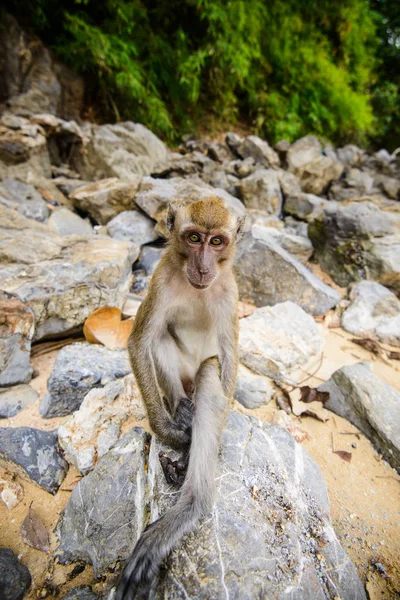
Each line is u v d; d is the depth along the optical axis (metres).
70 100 1.36
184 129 1.61
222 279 0.48
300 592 0.32
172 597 0.31
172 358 0.49
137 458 0.43
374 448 0.51
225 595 0.30
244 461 0.41
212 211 0.44
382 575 0.38
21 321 0.56
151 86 1.48
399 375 0.64
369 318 0.75
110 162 1.14
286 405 0.56
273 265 0.79
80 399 0.53
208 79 1.66
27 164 1.02
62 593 0.36
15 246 0.70
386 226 0.88
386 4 2.39
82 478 0.44
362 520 0.43
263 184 1.14
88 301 0.64
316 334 0.68
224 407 0.42
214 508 0.36
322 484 0.43
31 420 0.52
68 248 0.74
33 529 0.40
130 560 0.33
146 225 0.94
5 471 0.46
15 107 1.20
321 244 0.96
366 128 2.05
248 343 0.63
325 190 1.46
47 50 1.29
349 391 0.55
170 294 0.47
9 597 0.35
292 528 0.36
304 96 1.81
